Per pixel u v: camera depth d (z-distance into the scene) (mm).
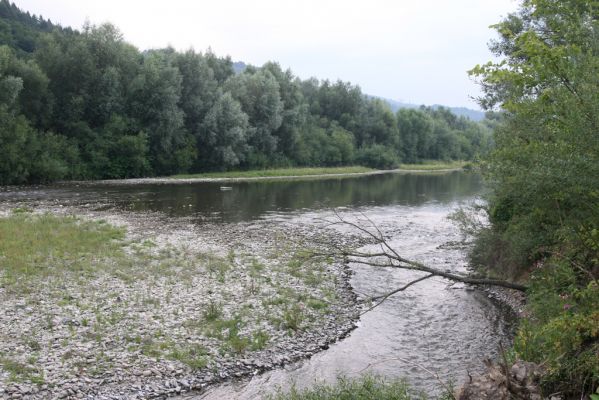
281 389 10109
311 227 29672
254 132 79688
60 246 20750
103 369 10555
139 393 9820
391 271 20484
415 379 10719
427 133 124188
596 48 8070
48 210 32125
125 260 19094
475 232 18703
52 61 57344
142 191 47000
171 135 65875
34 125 55562
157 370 10664
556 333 7484
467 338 13352
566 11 8539
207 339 12398
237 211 35969
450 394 7004
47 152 51344
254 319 13898
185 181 61938
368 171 100188
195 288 16312
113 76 59250
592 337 7344
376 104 116625
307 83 115062
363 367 11414
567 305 8086
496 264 18078
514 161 8633
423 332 13812
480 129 149500
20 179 48844
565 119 7352
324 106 111500
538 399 6301
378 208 40469
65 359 10812
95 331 12367
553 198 8039
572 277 8344
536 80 7930
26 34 82562
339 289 17562
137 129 62531
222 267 18969
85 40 59969
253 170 80812
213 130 71500
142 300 14773
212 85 73812
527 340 8734
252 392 10086
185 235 25641
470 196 51094
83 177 57406
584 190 7250
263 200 43750
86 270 17547
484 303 16406
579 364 7059
